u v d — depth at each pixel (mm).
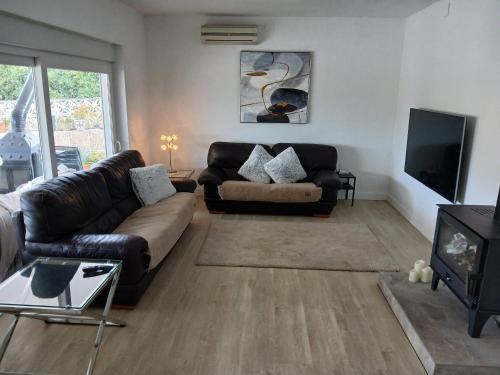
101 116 4430
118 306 2824
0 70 2820
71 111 3762
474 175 3291
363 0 4195
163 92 5535
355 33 5258
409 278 3072
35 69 3176
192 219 4766
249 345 2445
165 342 2463
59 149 3570
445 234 2764
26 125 3145
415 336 2406
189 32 5312
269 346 2438
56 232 2758
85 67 3928
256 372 2213
